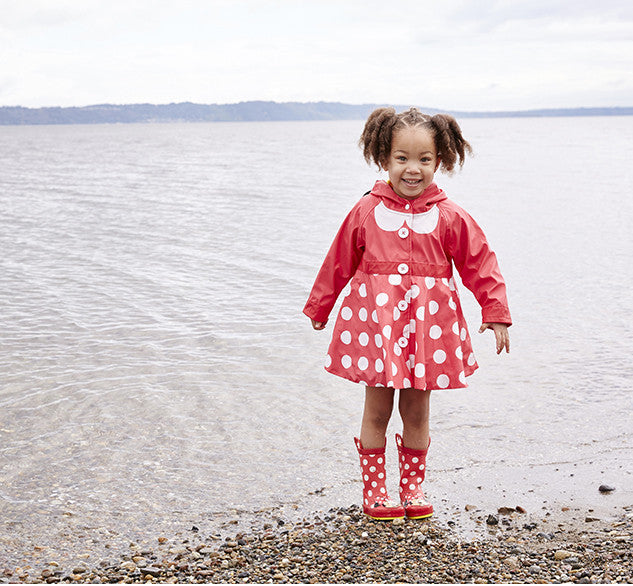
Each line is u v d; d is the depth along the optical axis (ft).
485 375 18.02
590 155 153.69
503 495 11.73
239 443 14.08
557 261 33.22
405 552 9.66
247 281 29.73
